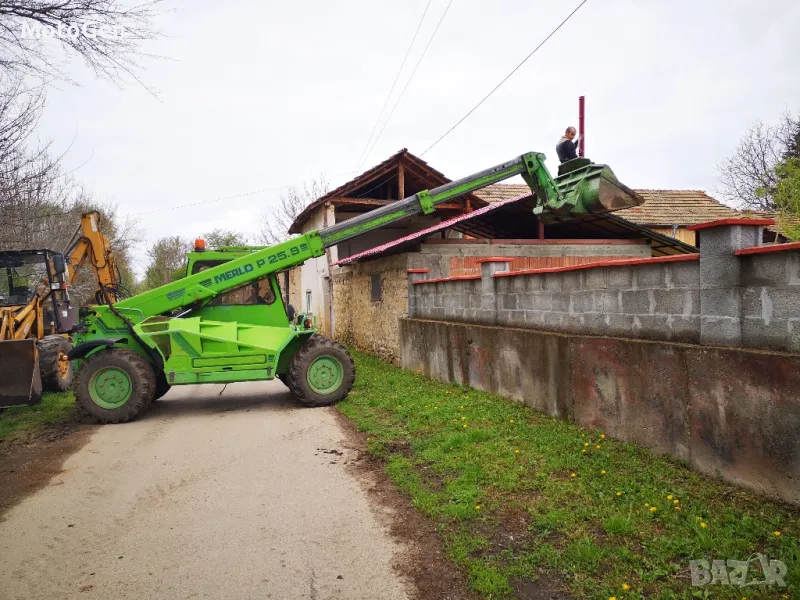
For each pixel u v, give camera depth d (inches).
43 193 422.3
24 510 184.9
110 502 190.2
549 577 127.4
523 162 310.8
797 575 113.7
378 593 128.5
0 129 332.5
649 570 124.6
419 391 339.0
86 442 271.3
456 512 161.9
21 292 425.4
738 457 158.4
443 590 128.1
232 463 229.6
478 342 321.4
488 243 468.4
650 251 523.8
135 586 134.9
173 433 284.0
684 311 185.3
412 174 669.3
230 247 392.5
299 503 183.5
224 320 354.0
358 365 478.3
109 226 1180.5
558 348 247.0
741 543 129.0
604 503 158.6
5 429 296.0
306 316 378.0
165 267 1888.5
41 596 131.4
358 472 211.5
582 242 493.0
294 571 139.7
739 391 157.5
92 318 333.1
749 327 159.6
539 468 190.9
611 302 221.8
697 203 760.3
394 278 473.7
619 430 209.9
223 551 151.6
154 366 343.3
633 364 201.0
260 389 426.0
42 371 388.8
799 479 141.0
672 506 151.9
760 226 167.2
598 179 267.9
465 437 229.5
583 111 439.8
